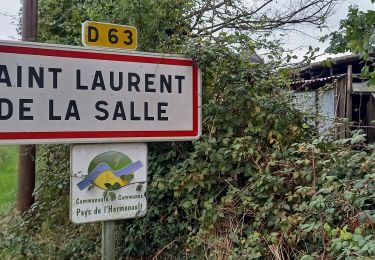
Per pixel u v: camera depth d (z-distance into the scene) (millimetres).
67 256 4016
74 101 2152
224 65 3436
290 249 2695
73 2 6098
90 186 2201
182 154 3791
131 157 2314
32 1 5742
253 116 3432
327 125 3867
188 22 5078
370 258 2035
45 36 6219
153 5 4270
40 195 4594
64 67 2135
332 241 2271
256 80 3553
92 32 2475
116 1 4582
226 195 3170
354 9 3037
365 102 7594
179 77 2479
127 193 2295
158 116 2395
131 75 2314
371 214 2340
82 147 2191
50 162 4551
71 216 2150
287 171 2986
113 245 2277
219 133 3441
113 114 2252
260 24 6172
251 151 3117
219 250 2842
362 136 2779
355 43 3014
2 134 1984
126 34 2572
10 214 6051
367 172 2654
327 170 2818
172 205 3535
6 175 10305
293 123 3436
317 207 2461
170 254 3479
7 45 2016
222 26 6309
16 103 2021
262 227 2912
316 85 7242
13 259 4109
